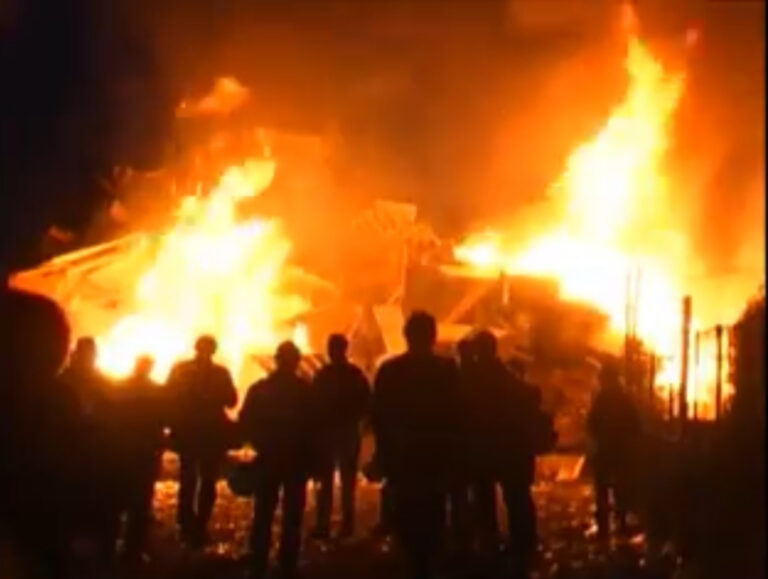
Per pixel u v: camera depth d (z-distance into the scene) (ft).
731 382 34.78
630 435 48.06
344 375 47.42
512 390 40.70
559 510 57.57
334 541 48.65
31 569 25.85
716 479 34.09
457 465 37.14
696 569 35.63
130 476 36.09
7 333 24.85
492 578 41.06
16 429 24.93
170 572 42.93
